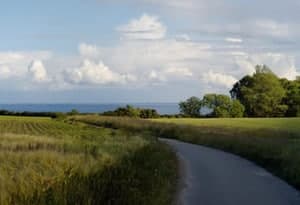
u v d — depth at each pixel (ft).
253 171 62.08
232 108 338.75
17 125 222.07
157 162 54.44
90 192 30.81
